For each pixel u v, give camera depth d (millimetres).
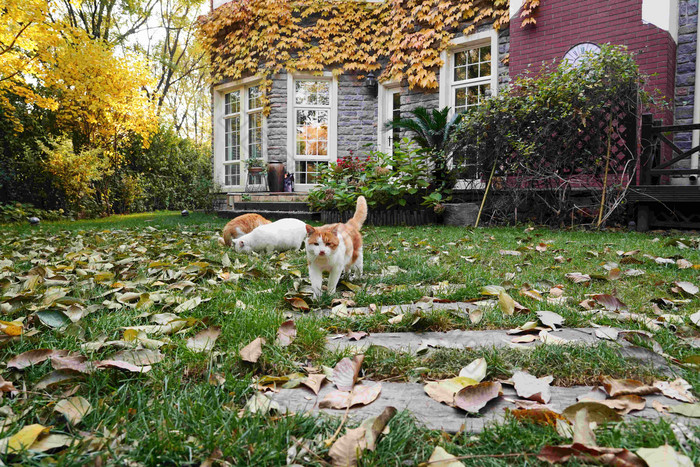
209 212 12531
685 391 1324
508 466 1021
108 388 1369
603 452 981
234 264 3602
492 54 8773
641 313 2150
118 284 2670
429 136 7977
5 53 8094
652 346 1673
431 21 9617
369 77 10992
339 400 1320
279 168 10992
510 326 2023
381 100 11070
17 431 1120
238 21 11766
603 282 2865
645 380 1438
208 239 5617
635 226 6285
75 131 12000
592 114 6160
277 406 1273
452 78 9656
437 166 7930
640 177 6172
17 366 1459
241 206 10375
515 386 1373
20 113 10781
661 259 3340
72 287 2619
